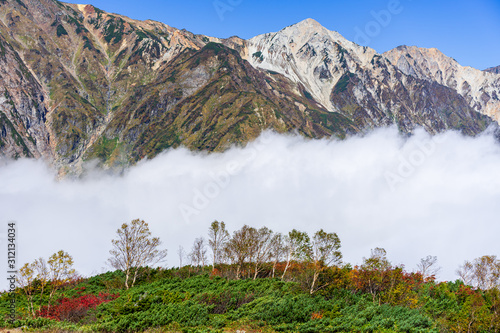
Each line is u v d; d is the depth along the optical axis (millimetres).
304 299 54375
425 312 52281
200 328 45438
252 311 50781
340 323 47094
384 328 44688
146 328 45500
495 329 48188
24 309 53250
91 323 49094
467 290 60281
